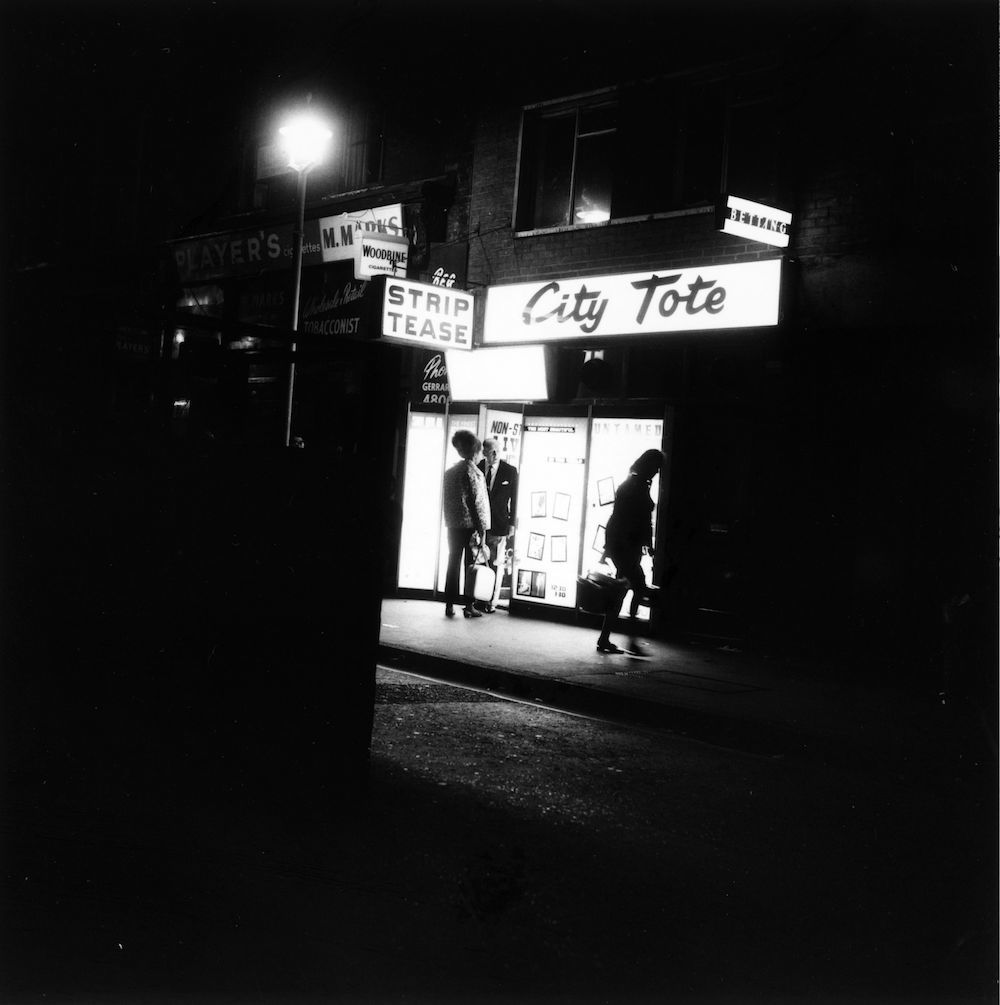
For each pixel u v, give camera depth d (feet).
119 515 11.92
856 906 15.06
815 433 37.91
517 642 38.78
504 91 50.47
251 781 13.23
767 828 18.89
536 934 12.99
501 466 47.70
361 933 12.21
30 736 11.25
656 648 39.24
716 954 13.00
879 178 36.70
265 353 13.98
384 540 14.60
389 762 21.24
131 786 12.01
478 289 49.67
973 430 34.19
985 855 17.87
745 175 41.55
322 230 57.11
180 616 12.48
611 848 16.85
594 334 44.14
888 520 36.17
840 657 36.96
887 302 36.09
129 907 11.55
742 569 39.88
